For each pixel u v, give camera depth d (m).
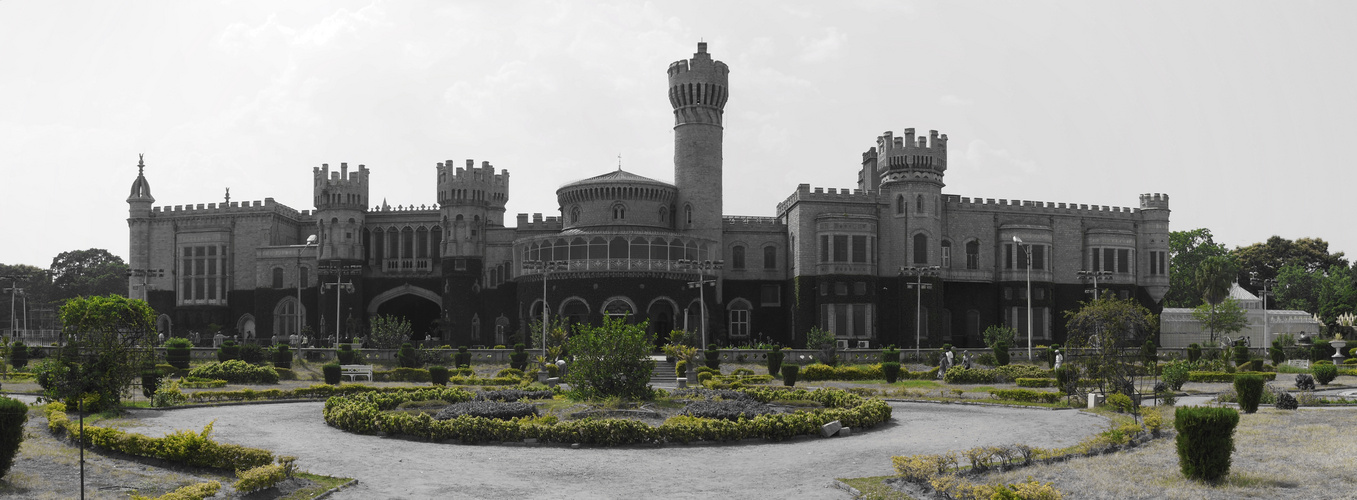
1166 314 102.44
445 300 94.25
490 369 69.25
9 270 148.00
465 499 22.12
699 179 93.31
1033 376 58.03
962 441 31.33
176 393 43.56
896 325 92.94
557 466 26.38
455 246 94.56
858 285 92.00
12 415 22.20
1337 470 22.62
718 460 27.33
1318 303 129.88
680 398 42.72
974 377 58.09
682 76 93.75
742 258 97.06
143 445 25.58
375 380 61.31
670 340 76.56
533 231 95.62
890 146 94.50
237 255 99.75
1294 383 57.81
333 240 95.69
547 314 85.50
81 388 37.94
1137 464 24.02
